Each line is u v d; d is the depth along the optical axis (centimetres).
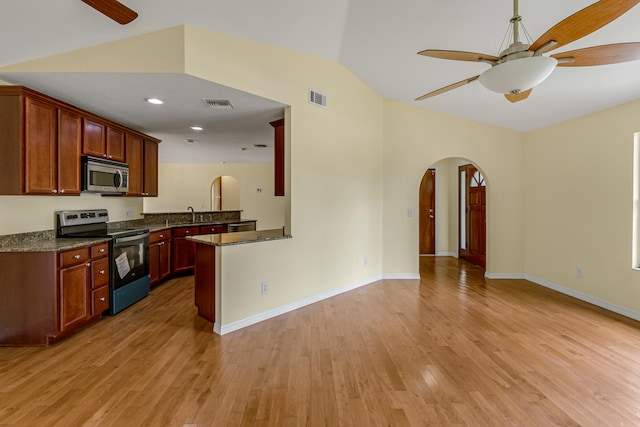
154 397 202
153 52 253
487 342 283
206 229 546
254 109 356
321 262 402
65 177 307
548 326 319
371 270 488
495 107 424
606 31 239
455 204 711
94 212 387
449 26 279
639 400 199
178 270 509
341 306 380
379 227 501
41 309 269
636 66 274
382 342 283
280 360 251
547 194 460
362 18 294
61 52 252
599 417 183
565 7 230
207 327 316
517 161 504
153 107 342
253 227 629
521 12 240
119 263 356
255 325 322
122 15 213
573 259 416
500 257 513
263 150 656
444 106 471
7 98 264
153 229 439
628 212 345
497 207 509
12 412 186
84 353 261
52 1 208
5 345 270
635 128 338
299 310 366
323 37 335
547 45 179
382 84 448
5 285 268
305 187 374
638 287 334
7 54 243
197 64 261
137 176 436
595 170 383
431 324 325
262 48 316
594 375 228
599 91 325
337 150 417
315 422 180
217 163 905
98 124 354
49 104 289
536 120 439
